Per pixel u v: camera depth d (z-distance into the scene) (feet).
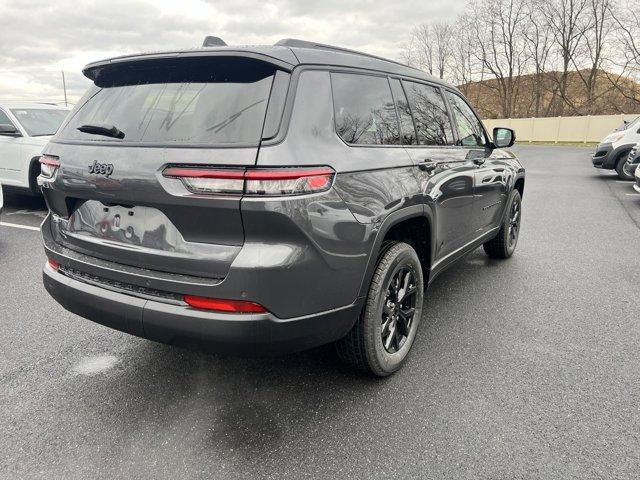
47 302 13.14
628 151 41.01
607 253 18.21
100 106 8.39
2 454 7.20
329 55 8.17
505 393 8.77
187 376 9.43
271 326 6.82
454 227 11.66
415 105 10.37
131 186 7.17
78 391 8.89
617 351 10.34
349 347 8.73
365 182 7.89
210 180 6.52
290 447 7.38
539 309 12.69
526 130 126.62
